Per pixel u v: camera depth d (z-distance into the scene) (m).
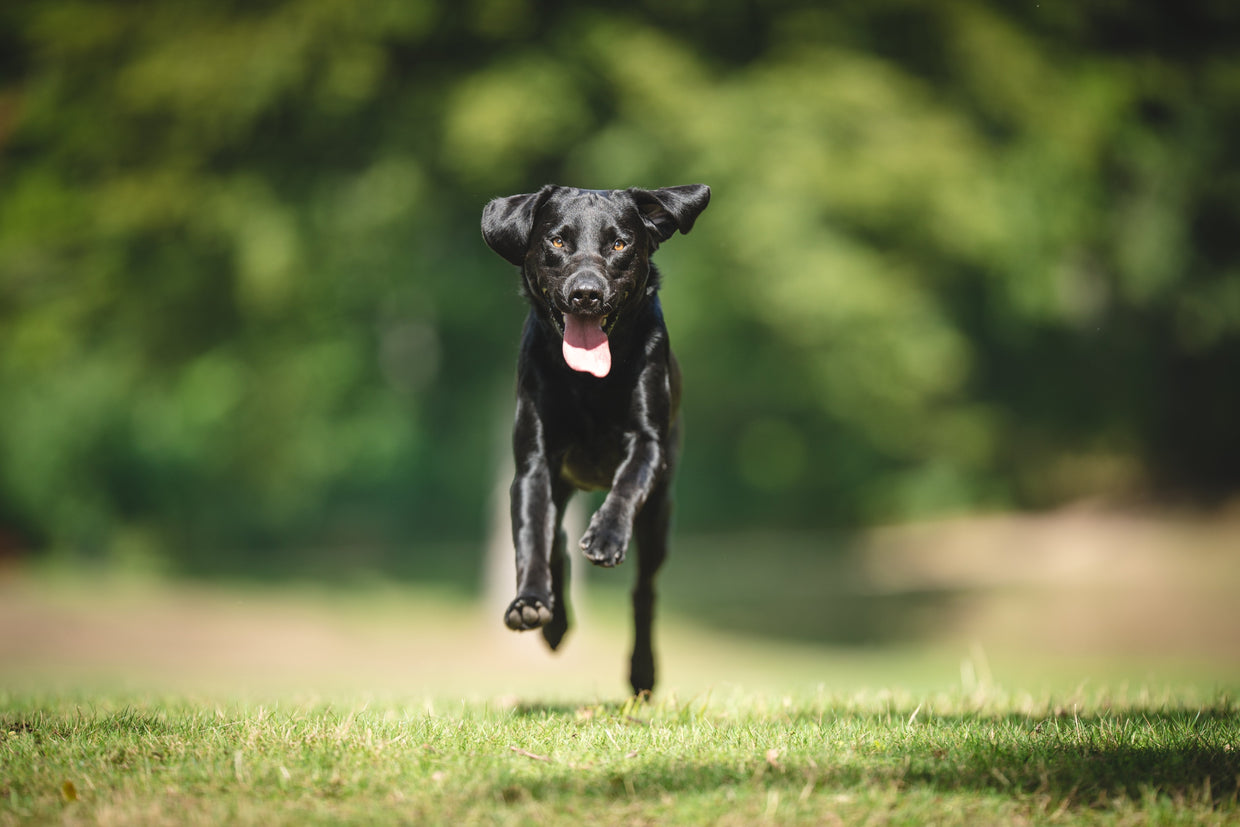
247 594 23.11
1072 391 27.88
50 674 14.79
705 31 16.25
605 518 5.35
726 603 23.70
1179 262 24.14
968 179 16.00
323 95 15.41
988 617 21.00
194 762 4.20
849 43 16.31
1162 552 23.23
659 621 22.00
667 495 6.40
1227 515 25.14
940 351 17.42
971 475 29.19
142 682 11.46
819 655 18.84
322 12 15.38
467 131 14.54
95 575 24.73
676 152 15.20
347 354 24.25
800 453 29.94
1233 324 26.06
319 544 30.30
